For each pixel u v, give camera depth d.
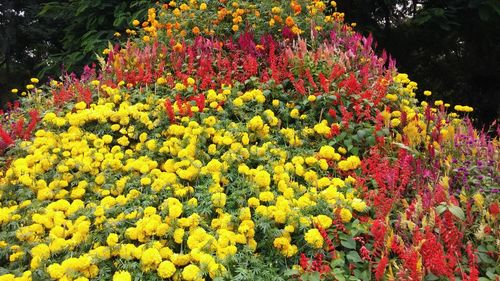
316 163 3.33
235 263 2.58
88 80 5.06
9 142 3.75
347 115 3.66
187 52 5.14
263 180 3.04
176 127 3.65
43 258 2.62
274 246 2.69
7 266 2.78
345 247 2.80
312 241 2.63
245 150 3.34
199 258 2.52
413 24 8.06
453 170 3.23
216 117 3.86
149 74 4.53
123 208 2.96
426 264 2.44
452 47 8.88
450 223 2.66
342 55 4.47
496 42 8.56
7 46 12.38
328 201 2.92
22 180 3.24
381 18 9.11
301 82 4.02
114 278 2.38
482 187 3.10
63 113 4.10
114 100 4.24
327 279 2.55
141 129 3.86
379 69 4.64
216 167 3.21
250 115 3.89
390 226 2.80
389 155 3.59
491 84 9.09
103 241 2.74
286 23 5.36
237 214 2.88
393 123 3.83
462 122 4.22
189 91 4.29
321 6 6.02
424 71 9.41
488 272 2.53
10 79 13.11
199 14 5.76
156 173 3.25
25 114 4.55
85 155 3.56
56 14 8.48
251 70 4.41
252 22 5.59
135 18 6.96
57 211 3.00
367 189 3.14
